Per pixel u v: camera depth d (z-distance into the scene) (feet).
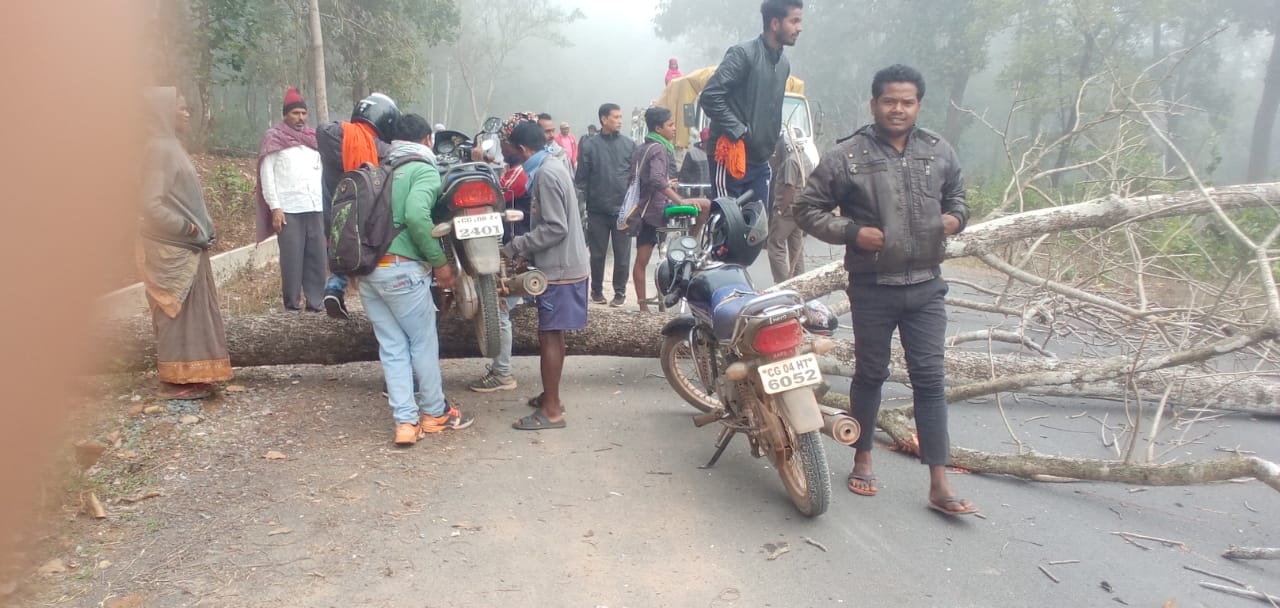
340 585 9.44
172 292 13.96
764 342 10.65
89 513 10.73
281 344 15.97
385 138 14.60
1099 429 15.55
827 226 11.60
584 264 14.38
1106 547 10.94
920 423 11.83
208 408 14.49
